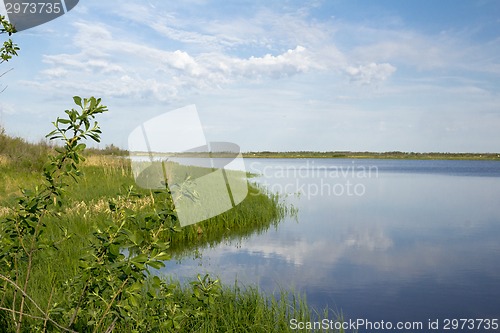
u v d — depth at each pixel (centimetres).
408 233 1348
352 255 1040
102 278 332
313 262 959
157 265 313
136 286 318
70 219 983
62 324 399
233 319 563
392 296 736
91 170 1980
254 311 593
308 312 610
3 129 2162
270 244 1141
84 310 363
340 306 679
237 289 690
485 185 3606
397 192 2848
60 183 338
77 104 312
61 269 662
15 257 379
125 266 306
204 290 405
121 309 338
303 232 1324
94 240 329
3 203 818
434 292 765
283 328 553
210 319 547
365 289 772
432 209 1955
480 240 1252
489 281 836
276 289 750
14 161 1875
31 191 341
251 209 1474
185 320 489
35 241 370
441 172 6281
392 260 998
